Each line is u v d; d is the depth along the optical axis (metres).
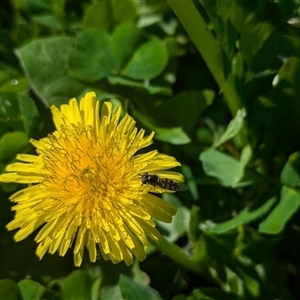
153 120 0.23
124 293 0.20
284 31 0.21
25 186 0.22
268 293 0.21
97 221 0.18
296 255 0.22
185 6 0.20
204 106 0.22
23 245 0.22
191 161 0.23
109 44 0.23
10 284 0.20
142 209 0.18
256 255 0.21
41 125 0.22
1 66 0.23
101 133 0.19
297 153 0.20
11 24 0.25
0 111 0.22
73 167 0.19
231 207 0.22
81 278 0.21
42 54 0.23
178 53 0.24
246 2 0.20
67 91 0.22
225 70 0.20
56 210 0.18
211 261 0.21
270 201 0.20
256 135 0.21
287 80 0.20
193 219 0.21
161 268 0.22
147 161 0.18
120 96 0.22
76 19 0.25
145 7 0.24
